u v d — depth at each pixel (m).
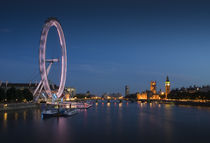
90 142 72.19
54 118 131.62
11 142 71.62
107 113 174.62
